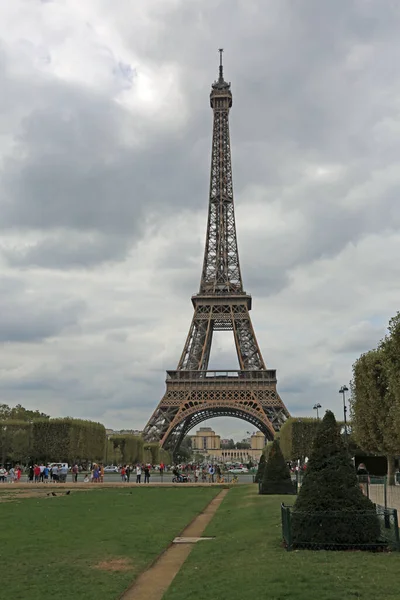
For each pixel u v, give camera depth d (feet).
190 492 417.08
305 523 153.69
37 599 111.45
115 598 113.70
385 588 109.81
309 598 104.63
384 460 526.16
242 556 145.89
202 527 221.87
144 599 116.26
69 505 298.56
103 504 306.55
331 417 169.37
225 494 407.03
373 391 413.59
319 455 164.04
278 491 363.97
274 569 126.00
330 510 154.30
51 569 137.90
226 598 106.83
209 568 134.82
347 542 150.51
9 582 124.77
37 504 303.68
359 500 156.46
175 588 118.83
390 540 151.74
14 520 231.50
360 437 433.89
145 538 185.16
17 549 163.84
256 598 105.40
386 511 155.43
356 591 107.76
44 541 178.19
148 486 490.08
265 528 192.44
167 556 159.53
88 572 135.23
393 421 344.28
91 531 200.23
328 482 158.51
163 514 260.42
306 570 123.75
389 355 316.60
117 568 140.15
